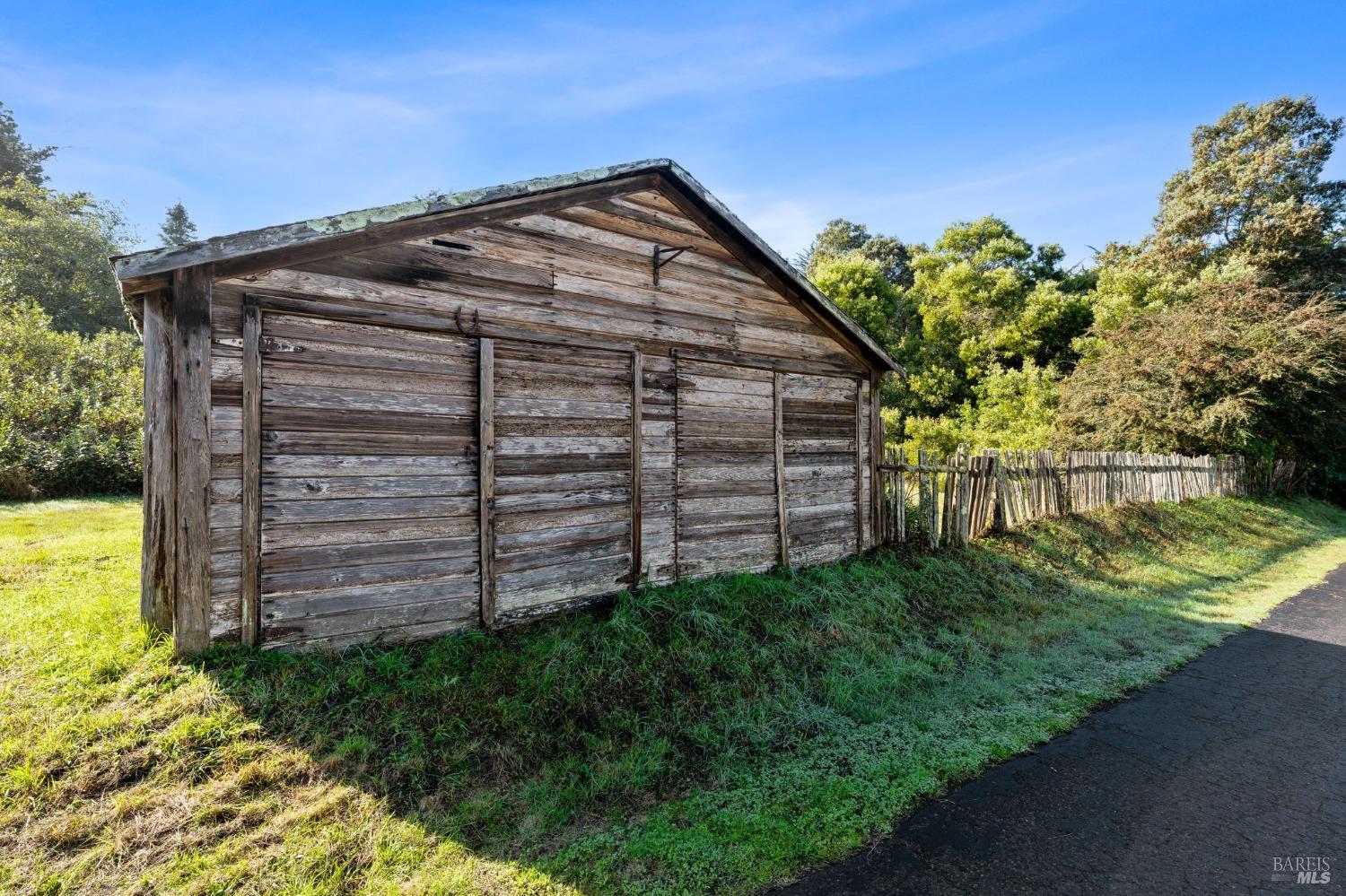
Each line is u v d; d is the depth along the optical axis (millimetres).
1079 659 6195
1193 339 17938
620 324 6516
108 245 29656
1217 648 6723
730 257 7543
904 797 3764
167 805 3268
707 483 7227
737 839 3352
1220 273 24844
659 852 3236
